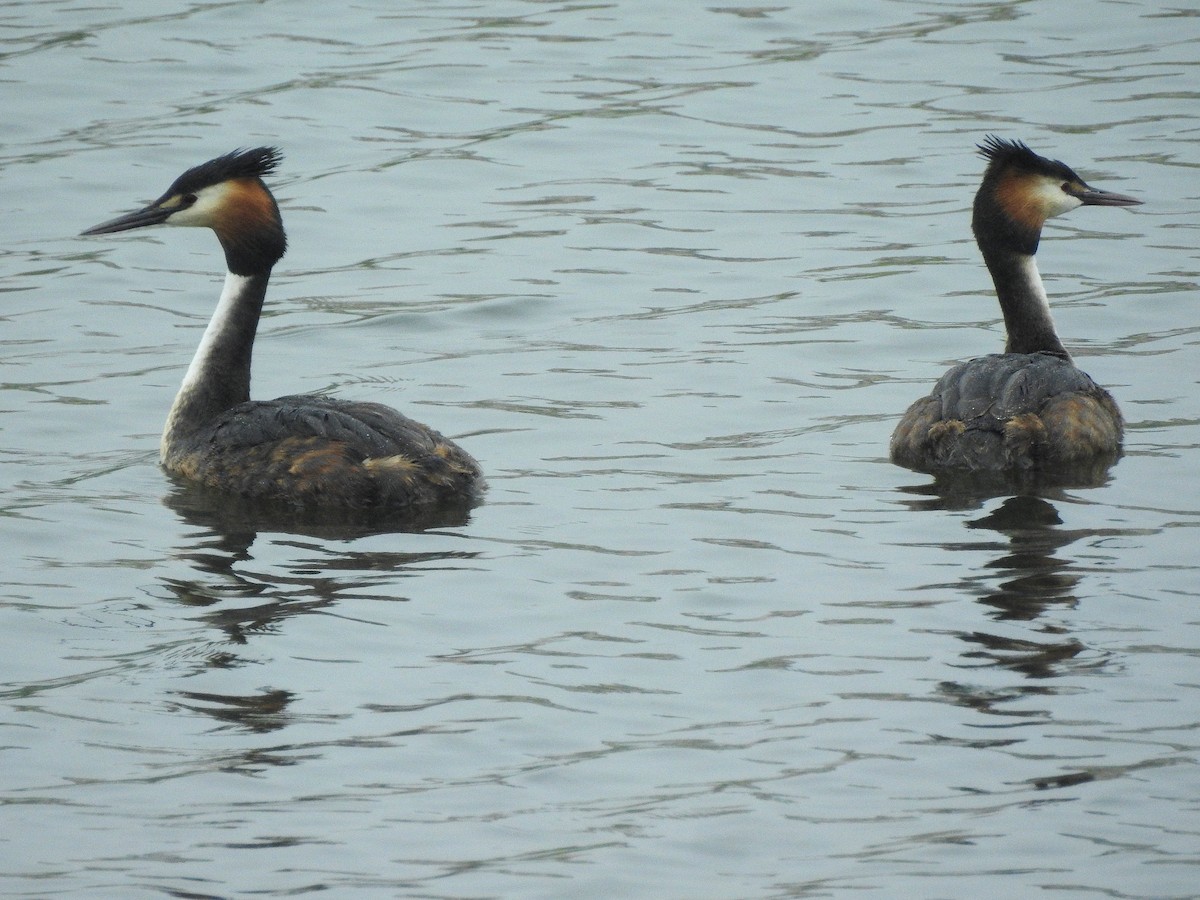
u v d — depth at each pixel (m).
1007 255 16.97
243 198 15.71
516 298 19.95
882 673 11.09
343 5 29.73
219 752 10.23
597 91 26.23
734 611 12.06
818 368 17.84
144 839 9.36
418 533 13.53
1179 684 10.80
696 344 18.53
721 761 10.10
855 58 27.28
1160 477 14.56
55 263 20.86
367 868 9.09
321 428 14.48
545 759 10.16
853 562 12.84
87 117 24.86
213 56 27.23
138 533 13.53
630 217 22.30
